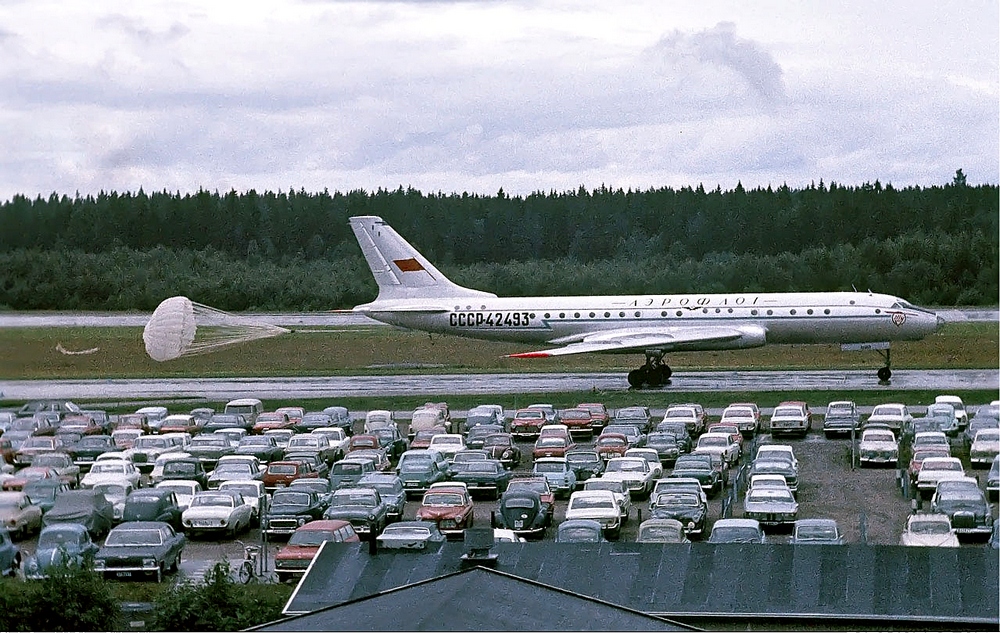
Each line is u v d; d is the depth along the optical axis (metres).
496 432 112.75
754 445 109.69
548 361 178.50
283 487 85.56
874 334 140.00
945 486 82.06
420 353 192.00
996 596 47.28
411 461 97.44
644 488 93.25
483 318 146.88
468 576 41.12
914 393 135.75
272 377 164.50
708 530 81.94
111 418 131.25
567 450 105.06
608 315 144.00
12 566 71.25
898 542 78.81
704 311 142.12
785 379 148.75
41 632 55.69
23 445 105.44
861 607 46.72
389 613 38.50
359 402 140.50
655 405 133.12
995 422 109.94
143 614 60.09
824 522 71.12
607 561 50.72
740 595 47.75
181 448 106.81
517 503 81.25
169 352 130.75
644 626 37.88
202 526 81.81
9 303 166.50
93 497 83.94
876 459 103.25
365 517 78.56
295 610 47.16
